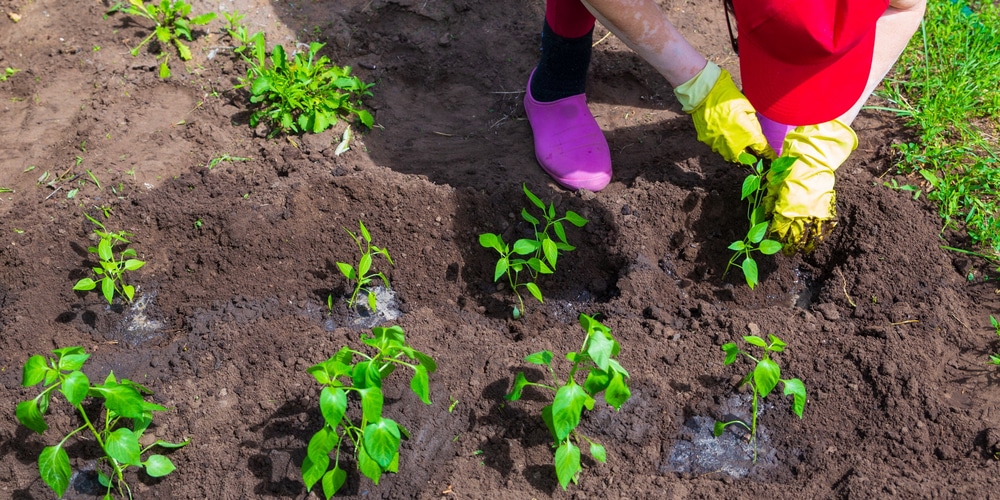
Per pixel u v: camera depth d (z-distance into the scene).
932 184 1.87
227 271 1.81
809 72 1.53
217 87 2.05
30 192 1.88
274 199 1.86
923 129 1.94
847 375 1.66
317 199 1.87
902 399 1.63
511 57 2.15
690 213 1.87
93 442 1.60
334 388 1.49
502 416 1.62
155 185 1.90
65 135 1.97
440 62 2.13
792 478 1.59
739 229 1.85
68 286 1.79
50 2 2.17
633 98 2.08
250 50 2.10
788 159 1.67
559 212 1.86
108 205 1.86
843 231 1.83
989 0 2.15
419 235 1.84
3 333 1.72
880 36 1.72
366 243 1.84
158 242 1.84
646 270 1.79
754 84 1.58
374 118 2.05
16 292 1.77
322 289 1.81
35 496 1.57
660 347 1.70
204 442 1.60
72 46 2.10
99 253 1.74
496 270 1.71
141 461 1.59
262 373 1.67
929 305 1.73
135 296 1.80
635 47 1.66
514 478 1.58
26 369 1.49
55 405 1.63
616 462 1.59
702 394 1.66
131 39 2.11
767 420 1.63
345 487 1.57
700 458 1.61
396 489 1.57
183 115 2.01
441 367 1.66
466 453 1.60
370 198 1.87
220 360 1.69
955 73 2.01
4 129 1.99
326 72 2.01
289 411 1.62
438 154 1.98
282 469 1.58
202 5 2.17
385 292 1.82
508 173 1.94
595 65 2.11
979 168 1.88
